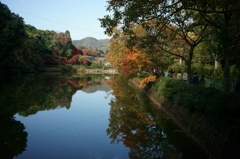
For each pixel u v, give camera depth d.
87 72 73.44
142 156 7.94
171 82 14.56
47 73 59.75
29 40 54.69
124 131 10.82
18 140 9.40
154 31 11.12
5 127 11.24
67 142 9.23
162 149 8.53
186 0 6.31
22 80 36.12
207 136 7.95
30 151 8.22
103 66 88.69
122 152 8.30
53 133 10.41
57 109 15.91
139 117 13.45
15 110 15.09
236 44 8.34
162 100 15.85
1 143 9.03
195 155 7.87
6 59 40.84
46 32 77.06
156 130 10.85
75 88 28.97
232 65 15.76
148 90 21.89
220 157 6.66
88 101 19.39
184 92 11.58
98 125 11.88
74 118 13.38
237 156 5.92
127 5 7.55
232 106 6.95
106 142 9.30
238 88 9.97
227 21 8.84
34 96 21.16
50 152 8.16
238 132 6.47
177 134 10.01
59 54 76.88
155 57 19.56
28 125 11.71
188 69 13.59
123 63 25.25
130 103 18.05
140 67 20.31
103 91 26.23
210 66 21.53
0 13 38.97
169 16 7.58
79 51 99.62
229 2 7.58
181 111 11.63
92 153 8.15
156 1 6.92
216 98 7.93
